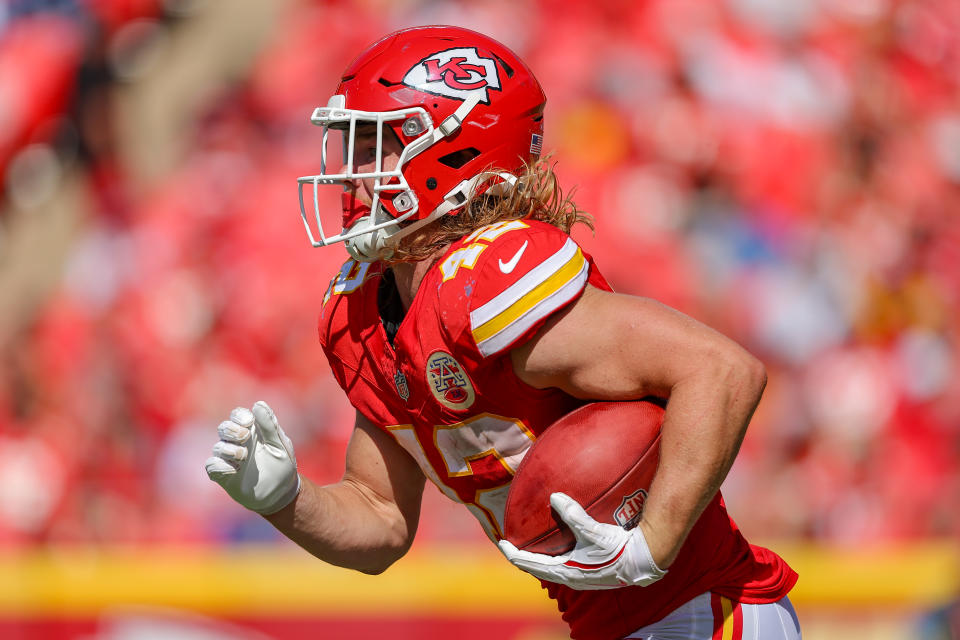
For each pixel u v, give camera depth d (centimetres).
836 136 3152
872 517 2464
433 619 1709
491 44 800
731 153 3003
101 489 2402
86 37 3344
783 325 2750
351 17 3222
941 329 2861
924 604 1778
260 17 3322
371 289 805
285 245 2769
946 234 3092
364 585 1719
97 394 2562
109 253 2862
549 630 1711
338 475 2431
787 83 3172
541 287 691
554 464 707
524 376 718
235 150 3003
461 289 706
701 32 3178
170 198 2950
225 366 2584
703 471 668
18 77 3256
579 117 2969
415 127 759
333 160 2909
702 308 2752
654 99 3027
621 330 690
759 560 803
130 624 1708
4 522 2358
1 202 3158
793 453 2558
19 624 1703
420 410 768
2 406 2569
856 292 2869
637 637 771
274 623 1709
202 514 2319
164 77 3291
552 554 724
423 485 880
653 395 720
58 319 2753
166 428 2502
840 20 3356
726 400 668
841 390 2664
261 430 774
